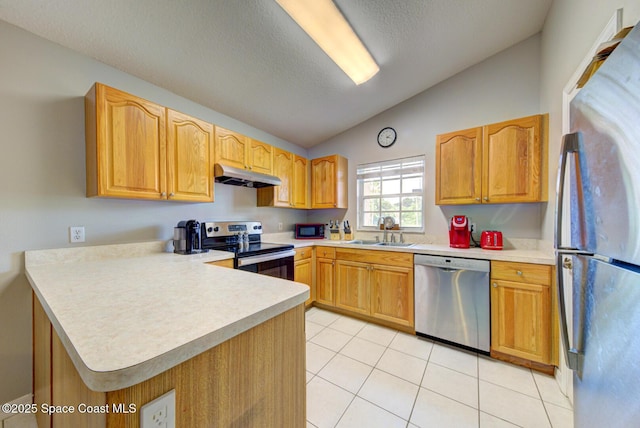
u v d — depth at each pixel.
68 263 1.58
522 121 2.09
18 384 1.45
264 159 2.80
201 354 0.61
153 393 0.51
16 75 1.46
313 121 3.13
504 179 2.15
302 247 2.92
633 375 0.58
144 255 1.94
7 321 1.43
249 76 2.18
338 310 2.95
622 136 0.63
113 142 1.60
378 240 3.25
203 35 1.69
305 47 1.98
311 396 1.56
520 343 1.86
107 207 1.82
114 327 0.63
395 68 2.43
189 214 2.37
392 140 3.12
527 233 2.32
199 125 2.12
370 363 1.91
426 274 2.28
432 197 2.84
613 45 0.85
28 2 1.33
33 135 1.51
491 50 2.45
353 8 1.73
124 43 1.65
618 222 0.66
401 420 1.38
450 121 2.74
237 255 2.07
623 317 0.63
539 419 1.38
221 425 0.65
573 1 1.61
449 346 2.16
